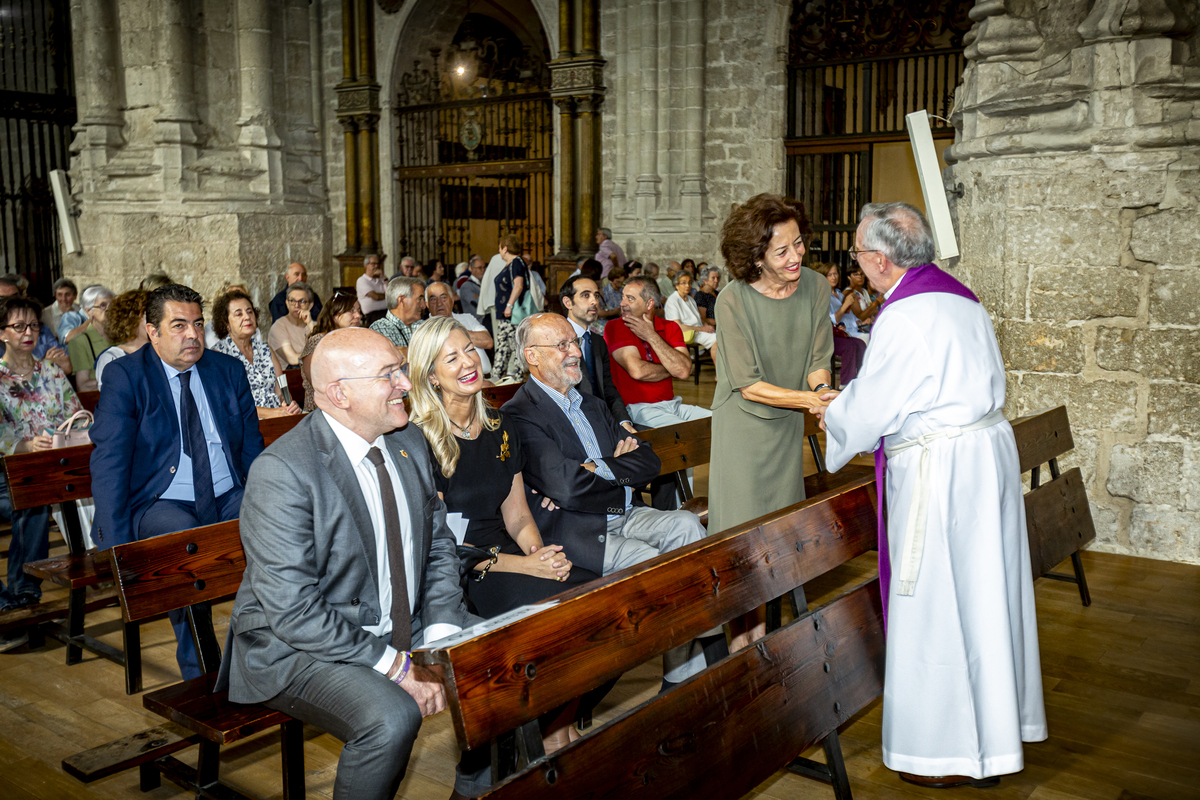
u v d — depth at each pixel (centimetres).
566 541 338
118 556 291
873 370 284
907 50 1266
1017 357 547
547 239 1569
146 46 1291
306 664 248
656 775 220
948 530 278
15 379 449
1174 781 304
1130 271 512
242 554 321
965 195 591
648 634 236
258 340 548
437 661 191
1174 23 479
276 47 1418
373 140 1666
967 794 298
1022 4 543
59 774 316
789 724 263
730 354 342
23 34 1545
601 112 1469
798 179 1390
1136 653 402
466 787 272
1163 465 516
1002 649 281
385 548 261
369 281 1330
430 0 1611
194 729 252
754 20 1361
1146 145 497
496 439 320
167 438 363
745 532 276
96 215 1335
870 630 315
